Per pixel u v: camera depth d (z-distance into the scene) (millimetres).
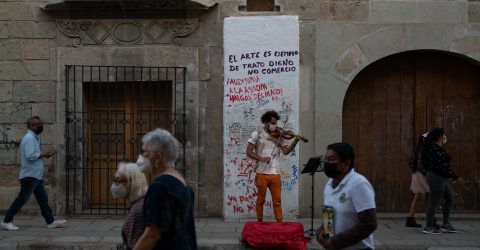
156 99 11250
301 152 10984
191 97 11055
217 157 11062
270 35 10805
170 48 11047
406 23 11039
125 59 11055
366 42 11023
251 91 10812
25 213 11078
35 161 9727
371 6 11023
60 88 11062
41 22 11062
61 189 11055
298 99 10820
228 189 10828
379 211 11430
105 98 11250
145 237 4160
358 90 11383
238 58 10805
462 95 11430
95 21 11047
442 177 9609
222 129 11039
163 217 4148
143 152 4414
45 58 11078
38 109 11078
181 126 11047
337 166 4684
